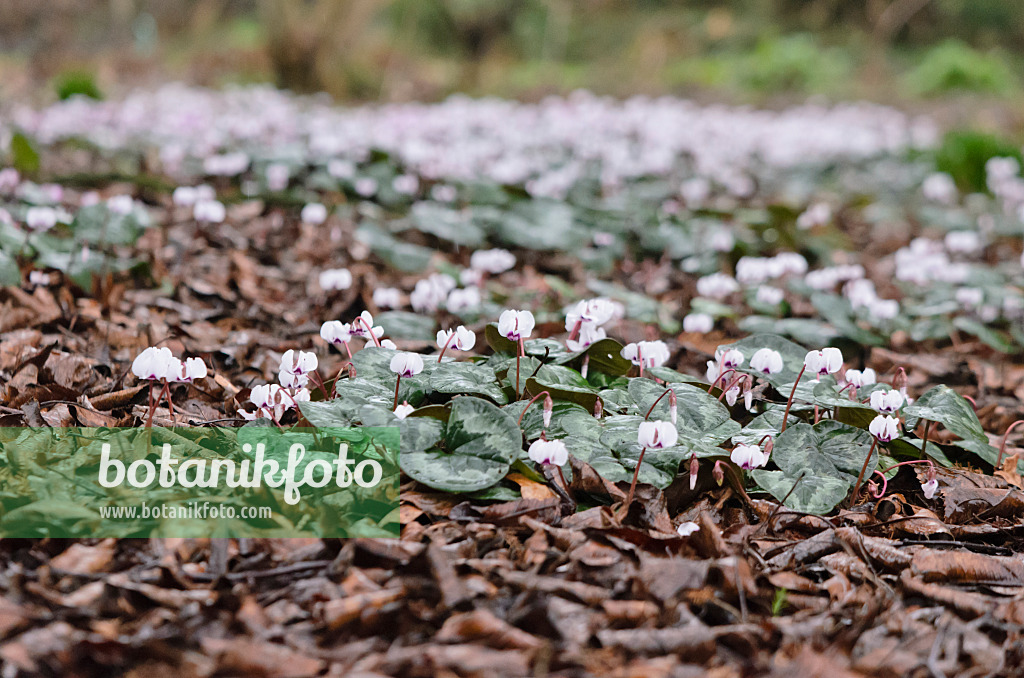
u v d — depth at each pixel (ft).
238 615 2.69
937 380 4.16
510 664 2.62
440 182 6.60
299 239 5.32
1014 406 4.01
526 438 3.12
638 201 6.75
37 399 3.30
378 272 4.89
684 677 2.63
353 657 2.64
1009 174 7.36
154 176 6.26
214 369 3.67
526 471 3.06
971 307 4.85
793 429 3.17
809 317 4.74
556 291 4.68
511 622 2.71
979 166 8.27
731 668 2.65
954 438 3.57
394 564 2.83
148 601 2.72
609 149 7.58
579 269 5.27
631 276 5.25
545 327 4.06
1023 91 19.27
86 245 4.15
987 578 2.93
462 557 2.87
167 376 3.01
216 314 4.14
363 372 3.24
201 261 4.56
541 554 2.88
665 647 2.67
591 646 2.68
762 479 3.10
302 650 2.65
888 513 3.14
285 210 5.88
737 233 5.98
